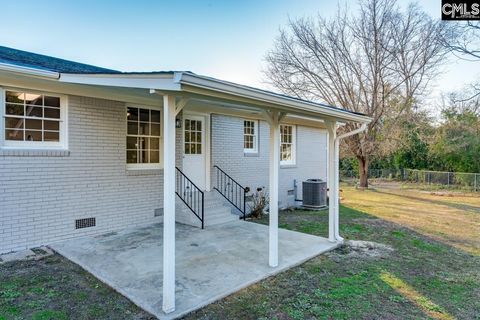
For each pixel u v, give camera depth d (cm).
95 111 586
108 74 364
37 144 521
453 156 1927
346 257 504
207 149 813
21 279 386
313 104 471
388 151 1686
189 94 330
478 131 1794
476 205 1158
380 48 1533
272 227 443
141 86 327
